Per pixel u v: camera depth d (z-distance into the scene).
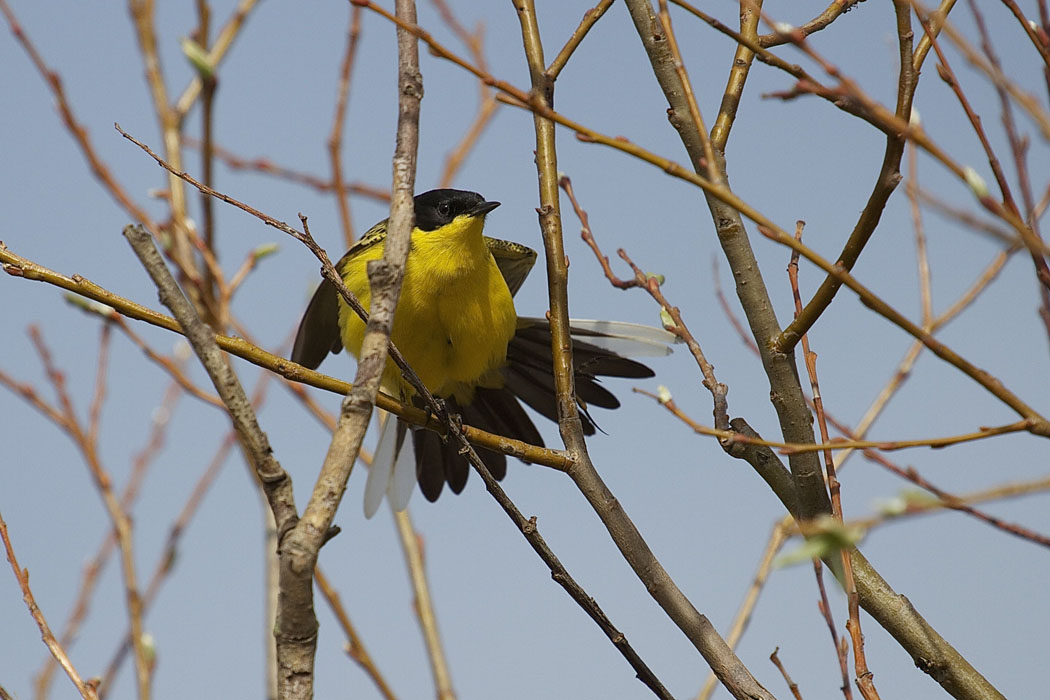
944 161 5.77
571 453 8.42
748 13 9.38
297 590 5.39
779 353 8.38
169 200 12.19
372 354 6.11
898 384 10.54
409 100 7.52
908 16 7.24
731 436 7.14
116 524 11.62
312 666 5.45
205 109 11.91
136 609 11.20
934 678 7.98
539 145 9.17
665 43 9.06
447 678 11.24
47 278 8.48
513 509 7.98
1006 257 10.72
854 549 8.27
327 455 5.71
